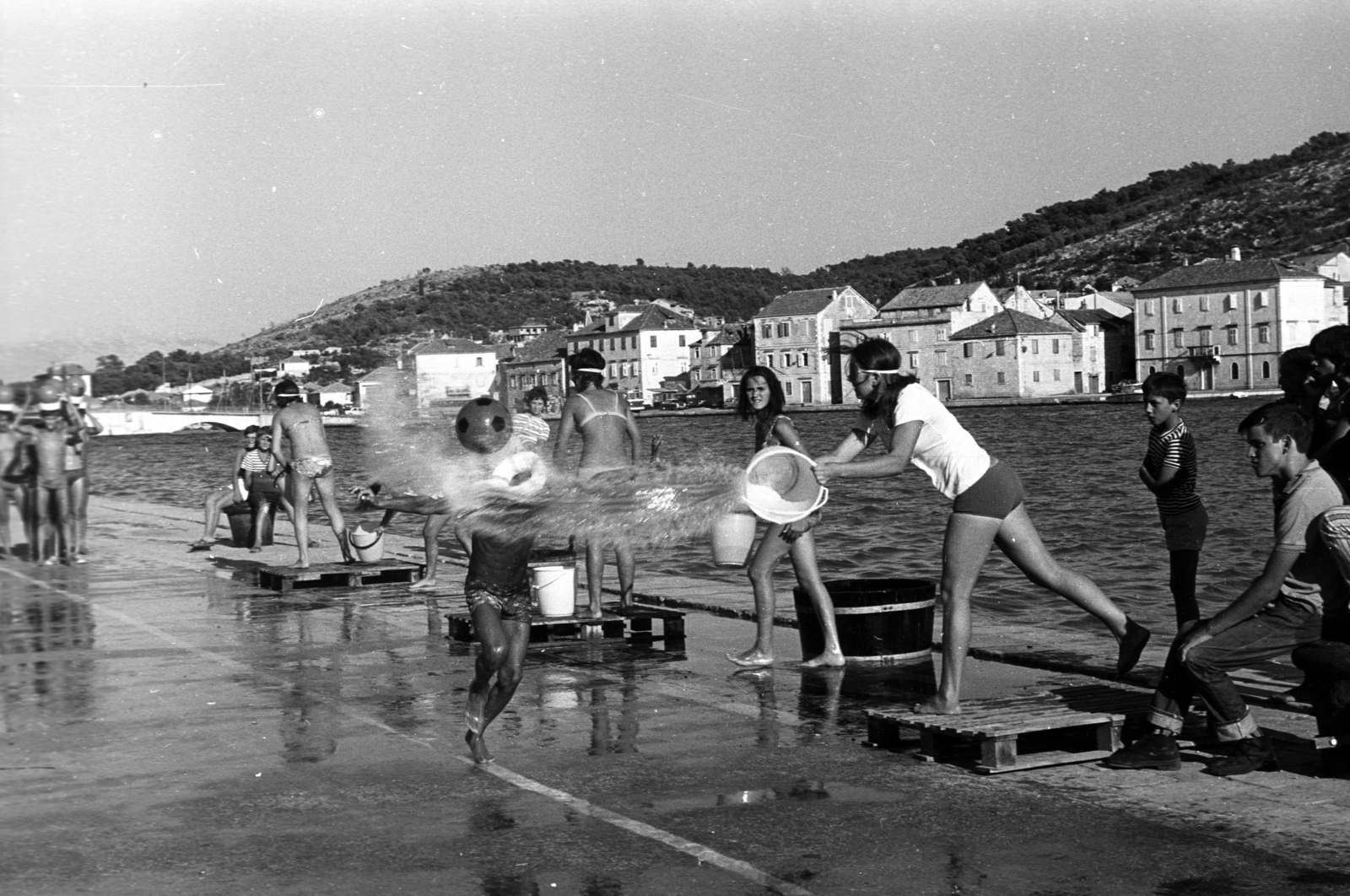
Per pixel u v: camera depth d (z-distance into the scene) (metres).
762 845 6.33
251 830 6.71
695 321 167.62
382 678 10.56
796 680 10.15
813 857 6.16
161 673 10.89
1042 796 7.00
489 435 7.72
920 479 45.28
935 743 7.73
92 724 9.09
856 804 6.95
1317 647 7.07
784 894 5.71
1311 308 123.94
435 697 9.82
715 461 8.69
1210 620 7.20
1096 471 51.25
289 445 16.80
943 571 8.01
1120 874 5.84
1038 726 7.52
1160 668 9.55
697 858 6.18
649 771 7.67
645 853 6.26
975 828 6.52
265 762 8.02
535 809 6.98
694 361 157.00
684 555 22.69
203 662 11.36
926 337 137.00
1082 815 6.66
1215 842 6.20
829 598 10.61
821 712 9.05
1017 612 16.58
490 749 8.25
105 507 32.53
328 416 125.69
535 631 12.09
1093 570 22.53
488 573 7.84
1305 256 140.25
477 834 6.58
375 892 5.82
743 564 8.62
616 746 8.27
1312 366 8.06
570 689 9.97
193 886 5.93
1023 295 139.38
